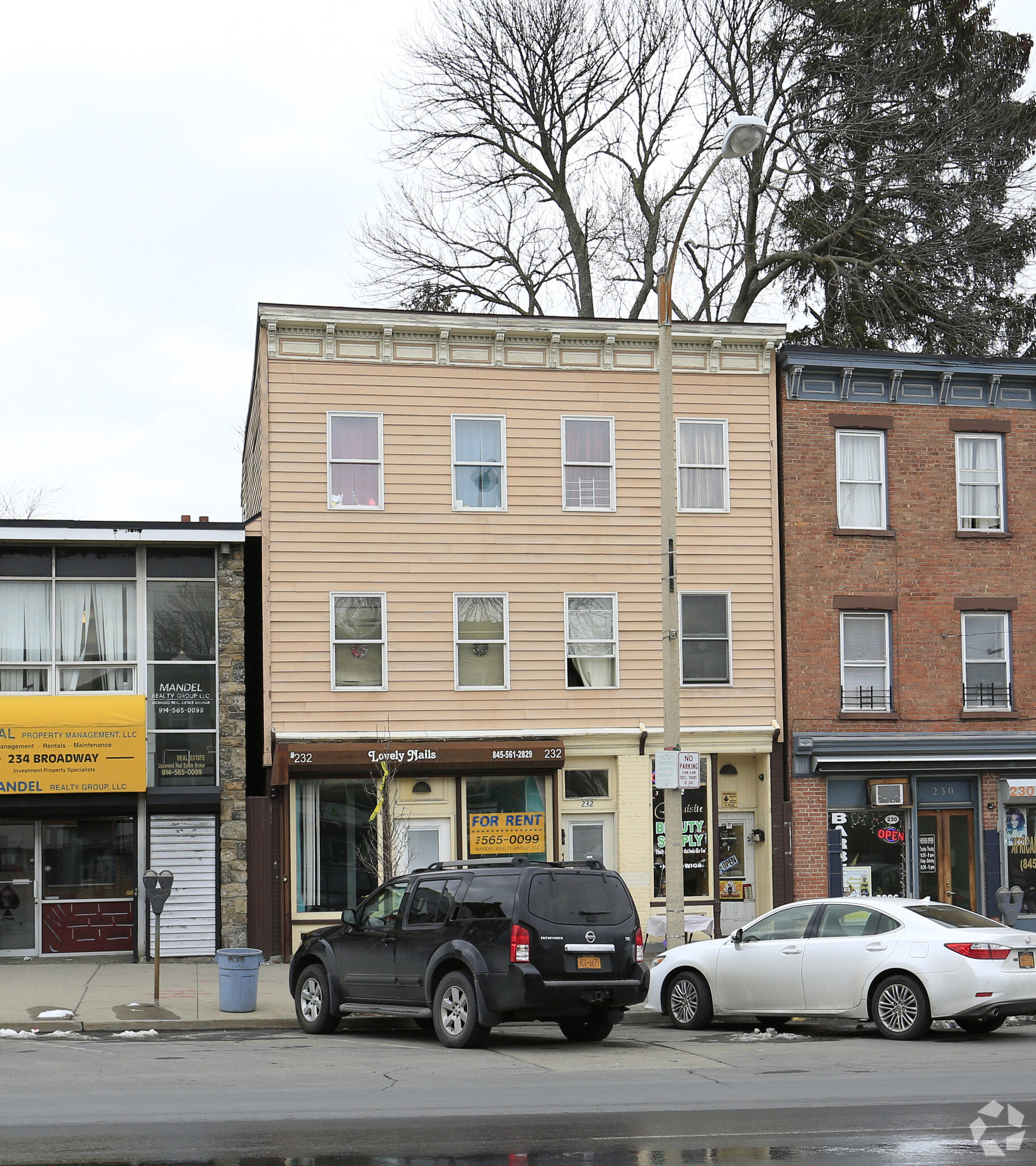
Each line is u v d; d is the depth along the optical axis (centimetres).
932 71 3400
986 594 2805
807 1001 1644
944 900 2734
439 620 2558
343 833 2495
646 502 2670
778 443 2755
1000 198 3378
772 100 3416
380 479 2556
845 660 2736
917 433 2806
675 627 1931
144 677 2447
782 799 2667
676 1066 1372
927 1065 1367
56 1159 899
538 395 2641
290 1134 990
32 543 2439
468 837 2534
